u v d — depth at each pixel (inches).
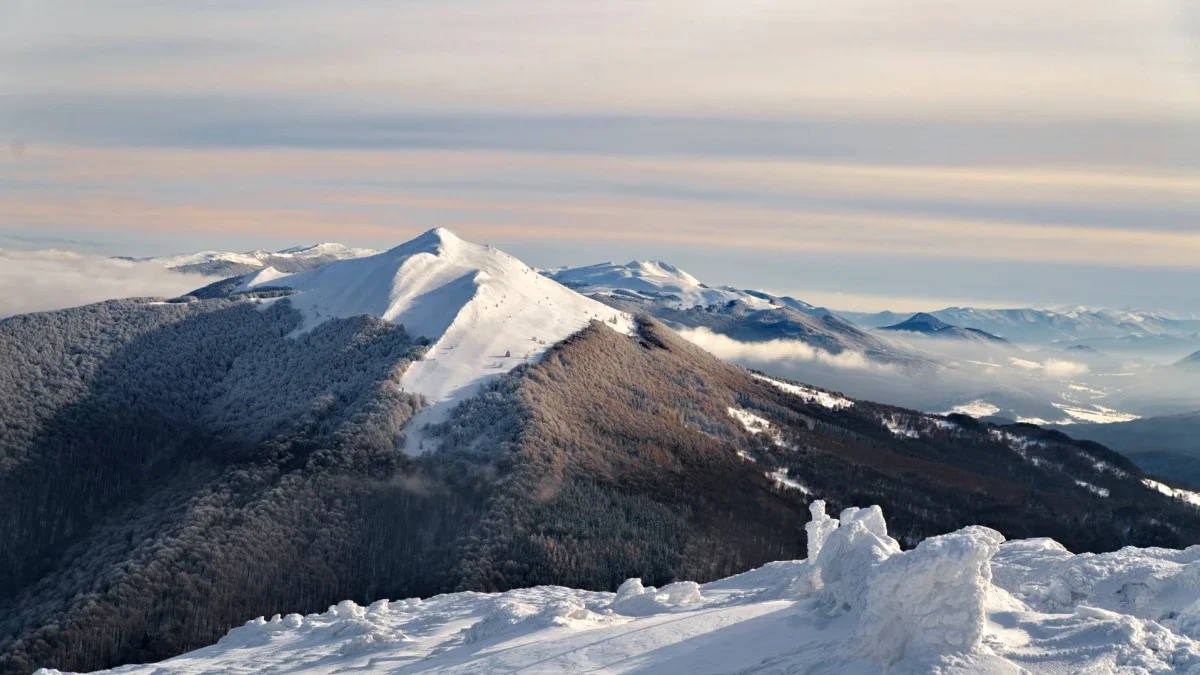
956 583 1423.5
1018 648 1455.5
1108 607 1771.7
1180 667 1385.3
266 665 2421.3
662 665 1697.8
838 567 1760.6
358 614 2844.5
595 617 2196.1
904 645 1456.7
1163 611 1726.1
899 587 1437.0
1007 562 2065.7
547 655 1870.1
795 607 1835.6
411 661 2153.1
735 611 1951.3
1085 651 1434.5
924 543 1444.4
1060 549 2161.7
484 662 1913.1
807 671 1509.6
